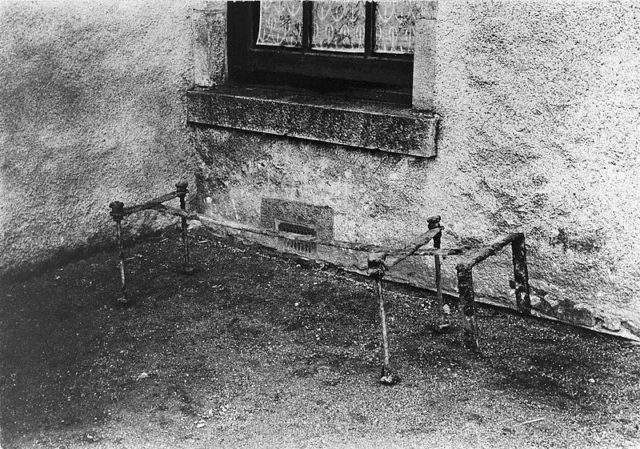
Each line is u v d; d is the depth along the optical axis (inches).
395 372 168.6
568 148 171.5
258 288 210.1
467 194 188.4
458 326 187.5
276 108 215.5
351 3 213.0
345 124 202.4
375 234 206.5
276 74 230.8
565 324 181.2
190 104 235.0
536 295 183.3
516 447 143.5
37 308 197.3
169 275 216.5
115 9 214.8
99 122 217.0
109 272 216.4
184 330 188.7
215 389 164.6
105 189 221.9
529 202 179.3
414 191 196.9
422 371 168.9
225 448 145.9
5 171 199.6
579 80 167.2
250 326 190.4
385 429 149.8
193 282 213.0
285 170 220.2
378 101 208.8
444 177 191.2
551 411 153.7
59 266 216.1
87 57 211.3
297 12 223.8
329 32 219.1
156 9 224.1
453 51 183.9
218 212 239.6
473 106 183.5
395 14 205.8
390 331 186.4
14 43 196.5
